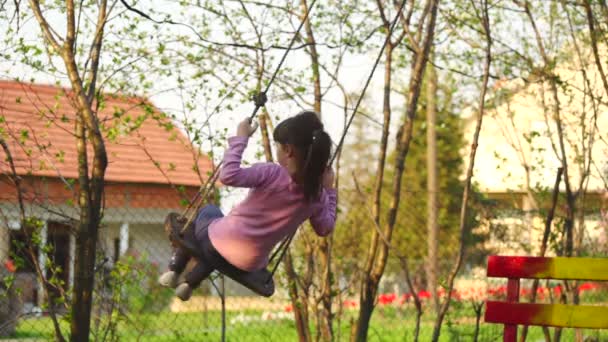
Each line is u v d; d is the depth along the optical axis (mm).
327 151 5492
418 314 9203
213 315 13523
